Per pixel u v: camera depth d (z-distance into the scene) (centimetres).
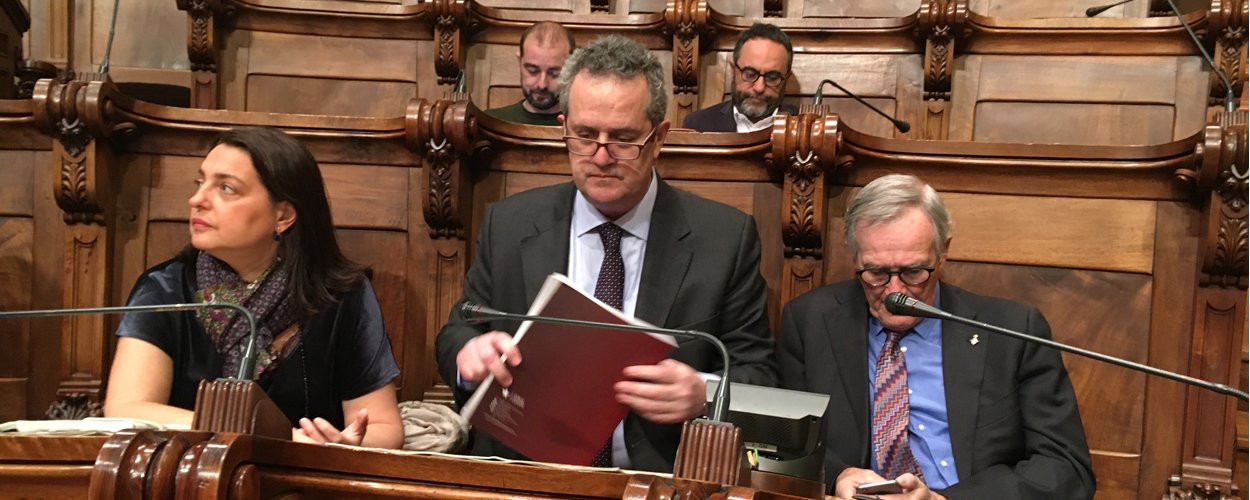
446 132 179
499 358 128
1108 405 174
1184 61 272
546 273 162
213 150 157
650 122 156
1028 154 176
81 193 179
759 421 119
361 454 95
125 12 365
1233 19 262
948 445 157
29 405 185
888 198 156
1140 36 276
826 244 182
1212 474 168
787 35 296
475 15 304
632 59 156
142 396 151
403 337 187
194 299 159
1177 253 172
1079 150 174
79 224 183
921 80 288
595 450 130
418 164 187
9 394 184
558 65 276
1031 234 177
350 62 302
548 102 278
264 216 156
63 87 176
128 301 158
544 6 339
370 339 164
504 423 131
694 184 185
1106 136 277
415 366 186
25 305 185
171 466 88
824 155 173
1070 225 176
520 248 165
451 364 160
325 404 161
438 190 182
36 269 185
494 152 188
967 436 155
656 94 157
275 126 187
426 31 302
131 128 183
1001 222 178
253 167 155
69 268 182
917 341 162
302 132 187
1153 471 171
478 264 169
